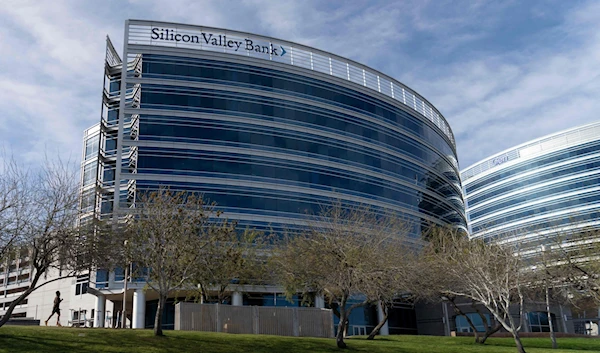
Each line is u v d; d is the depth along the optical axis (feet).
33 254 90.38
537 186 402.52
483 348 117.80
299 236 139.03
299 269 120.37
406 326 228.84
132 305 200.95
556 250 141.90
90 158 234.17
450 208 271.08
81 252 91.30
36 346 78.89
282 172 206.59
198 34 217.56
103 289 182.29
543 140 409.90
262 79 218.18
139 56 207.41
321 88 229.04
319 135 220.02
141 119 196.95
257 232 159.33
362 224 120.26
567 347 135.95
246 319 114.21
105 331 96.32
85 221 96.17
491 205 437.99
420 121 264.52
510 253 119.65
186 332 101.19
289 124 215.51
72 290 229.25
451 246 143.02
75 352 77.56
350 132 229.04
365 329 211.41
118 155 191.72
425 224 241.35
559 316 231.71
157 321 94.43
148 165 191.01
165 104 201.16
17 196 88.99
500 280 114.11
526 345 136.56
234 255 107.96
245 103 211.41
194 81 207.72
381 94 247.29
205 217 103.09
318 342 103.96
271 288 189.78
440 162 272.72
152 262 96.07
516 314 207.31
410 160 247.50
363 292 110.93
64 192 92.48
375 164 230.89
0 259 90.84
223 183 195.83
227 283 137.59
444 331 224.33
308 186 208.95
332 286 115.65
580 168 380.37
